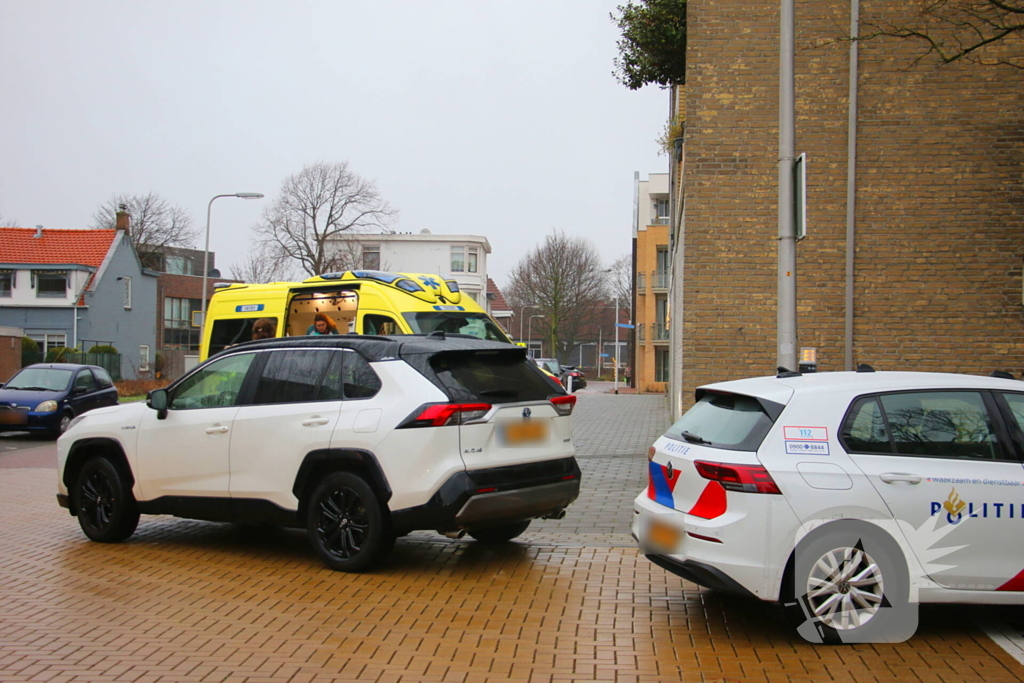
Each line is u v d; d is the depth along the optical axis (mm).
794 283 8039
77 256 49125
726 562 4773
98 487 7820
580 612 5578
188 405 7387
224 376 7309
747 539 4758
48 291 47594
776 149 12117
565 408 6969
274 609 5645
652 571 6664
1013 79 11742
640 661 4656
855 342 11922
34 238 49656
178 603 5797
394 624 5320
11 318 47375
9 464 14148
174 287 68375
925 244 11836
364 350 6699
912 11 11891
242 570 6723
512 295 80188
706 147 12234
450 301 12930
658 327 49906
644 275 54031
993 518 4832
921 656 4711
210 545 7680
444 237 71625
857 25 11906
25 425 17812
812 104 12102
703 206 12219
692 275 12227
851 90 11938
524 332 85062
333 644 4938
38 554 7324
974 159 11789
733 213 12172
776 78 12141
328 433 6527
